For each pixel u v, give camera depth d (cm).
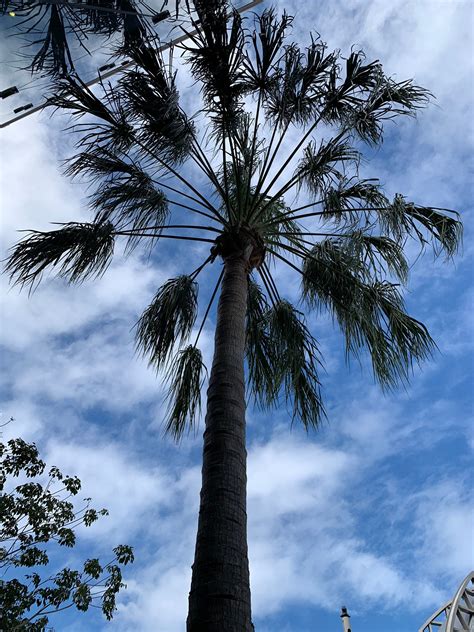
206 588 373
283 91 646
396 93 660
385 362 694
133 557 1012
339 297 706
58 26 368
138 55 581
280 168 703
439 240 695
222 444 467
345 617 1477
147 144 639
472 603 1016
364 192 716
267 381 758
